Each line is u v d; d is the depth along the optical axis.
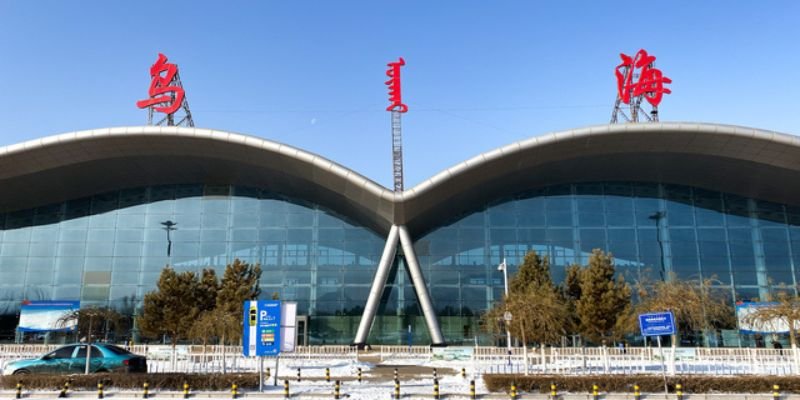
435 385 16.91
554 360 30.11
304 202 42.00
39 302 40.00
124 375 18.22
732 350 32.50
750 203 40.84
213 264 41.06
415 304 39.25
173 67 41.91
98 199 42.84
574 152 37.88
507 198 41.22
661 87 39.19
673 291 25.89
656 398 16.70
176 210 42.31
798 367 23.80
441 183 37.31
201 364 26.48
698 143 37.31
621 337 30.50
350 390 18.41
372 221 40.50
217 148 38.62
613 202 40.97
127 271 41.28
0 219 42.72
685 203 40.94
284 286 40.38
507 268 39.88
